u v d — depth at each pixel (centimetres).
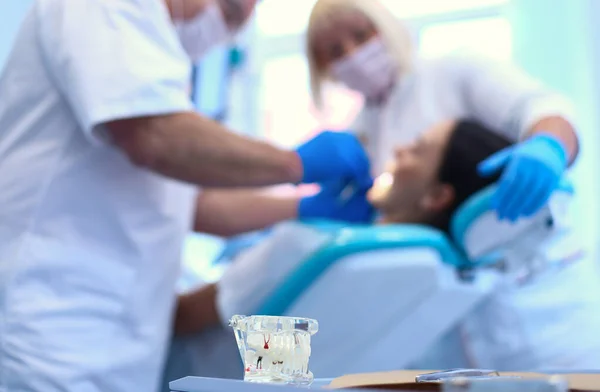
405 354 114
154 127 101
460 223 110
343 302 108
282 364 44
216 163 104
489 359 129
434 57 160
